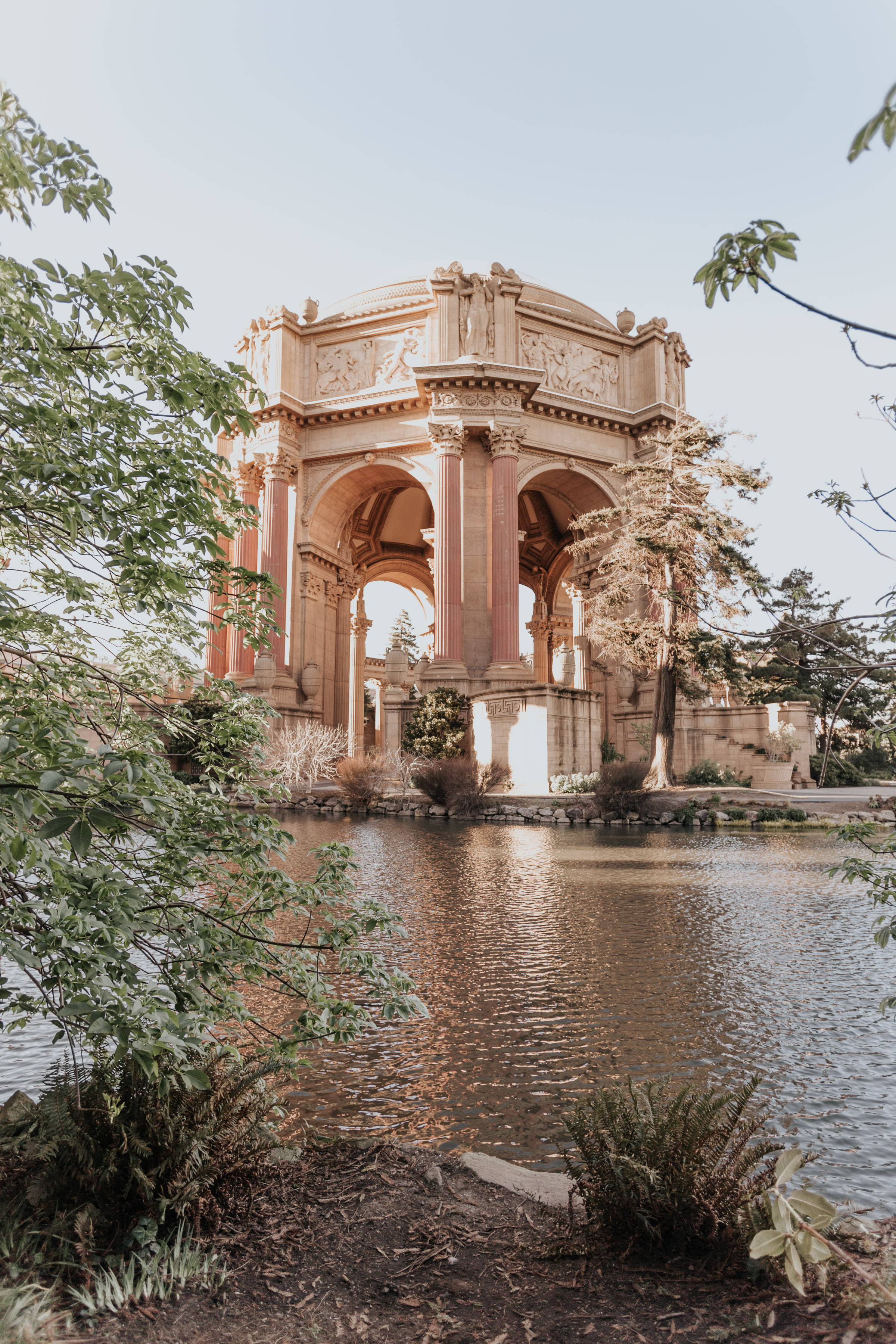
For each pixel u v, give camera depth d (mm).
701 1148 3506
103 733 4352
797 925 11547
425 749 39438
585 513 53094
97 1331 2869
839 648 3586
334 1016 4293
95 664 4777
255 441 50719
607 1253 3424
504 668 43625
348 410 50000
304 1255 3449
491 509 46562
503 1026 7328
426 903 13375
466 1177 4203
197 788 4078
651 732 42844
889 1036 6938
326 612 54438
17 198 3695
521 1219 3773
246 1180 3926
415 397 48375
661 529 31312
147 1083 3758
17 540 4090
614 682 49344
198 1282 3225
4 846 2896
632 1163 3346
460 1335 2871
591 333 51562
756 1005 7852
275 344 50875
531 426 49469
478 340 47656
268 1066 4066
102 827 2828
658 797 30734
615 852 20797
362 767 35844
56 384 3674
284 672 49000
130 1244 3402
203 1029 3861
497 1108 5586
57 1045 6527
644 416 51375
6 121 3609
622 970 9172
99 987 2980
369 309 50469
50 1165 3678
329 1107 5633
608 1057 6535
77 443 3654
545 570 70062
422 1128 5281
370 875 16438
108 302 3797
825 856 19766
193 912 4094
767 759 43125
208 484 4363
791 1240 2566
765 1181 3379
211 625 4730
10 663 4152
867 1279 2551
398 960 9648
